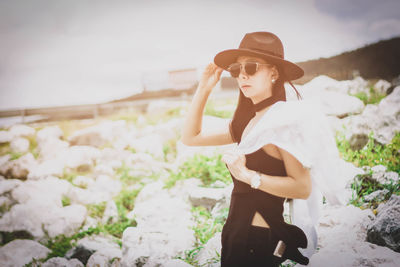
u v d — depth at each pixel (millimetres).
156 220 3402
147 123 7426
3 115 9727
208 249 2742
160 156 5543
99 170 5391
